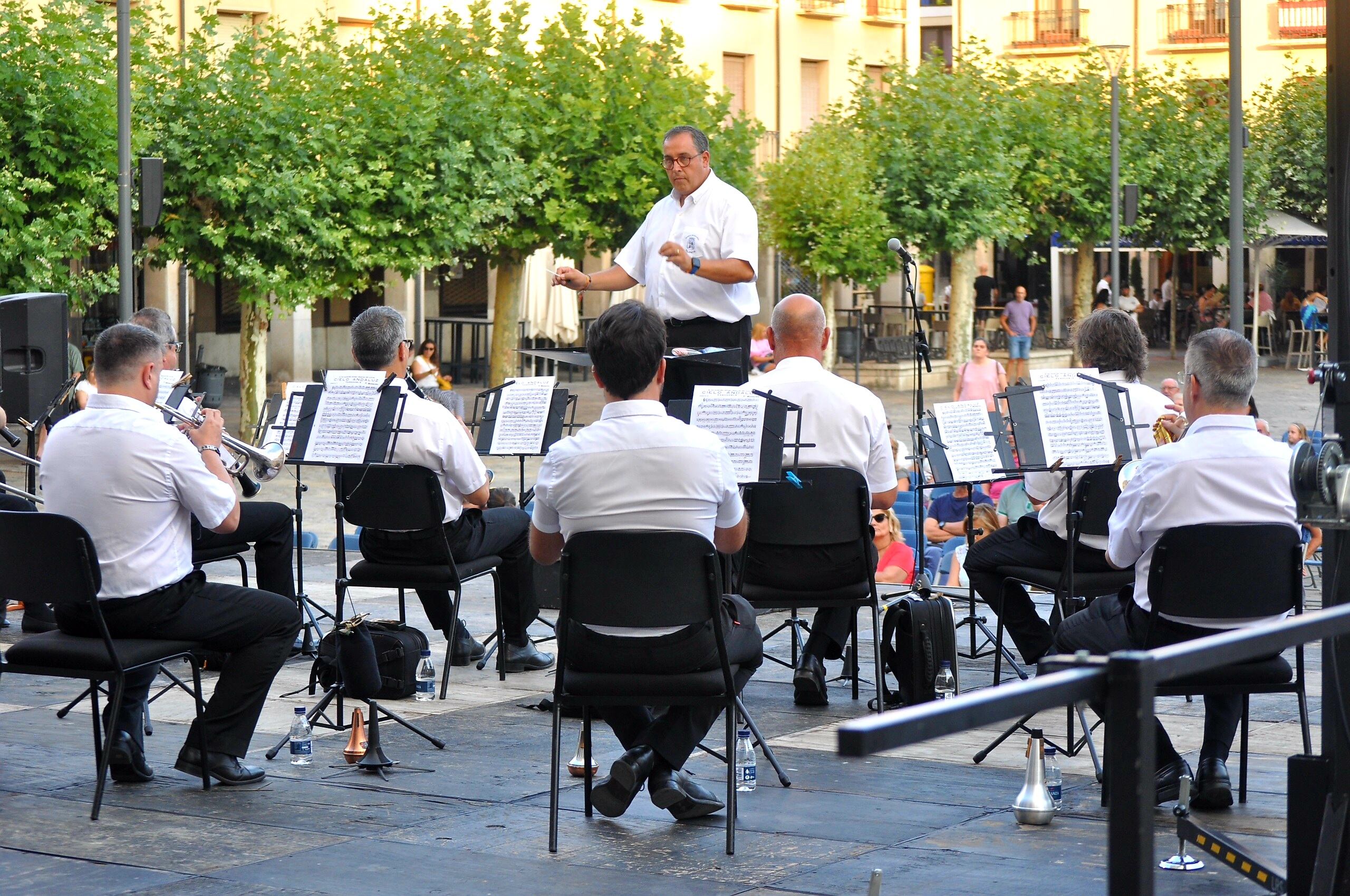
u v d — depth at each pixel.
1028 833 5.09
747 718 5.55
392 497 7.18
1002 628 7.09
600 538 4.86
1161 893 4.46
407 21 22.92
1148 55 41.62
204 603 5.52
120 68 15.77
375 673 5.95
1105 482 6.57
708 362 7.36
